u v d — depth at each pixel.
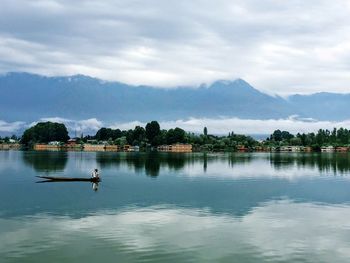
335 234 59.16
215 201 86.50
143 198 90.12
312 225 64.38
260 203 84.38
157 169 171.38
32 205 80.81
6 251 50.53
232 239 56.22
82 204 82.12
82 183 118.06
